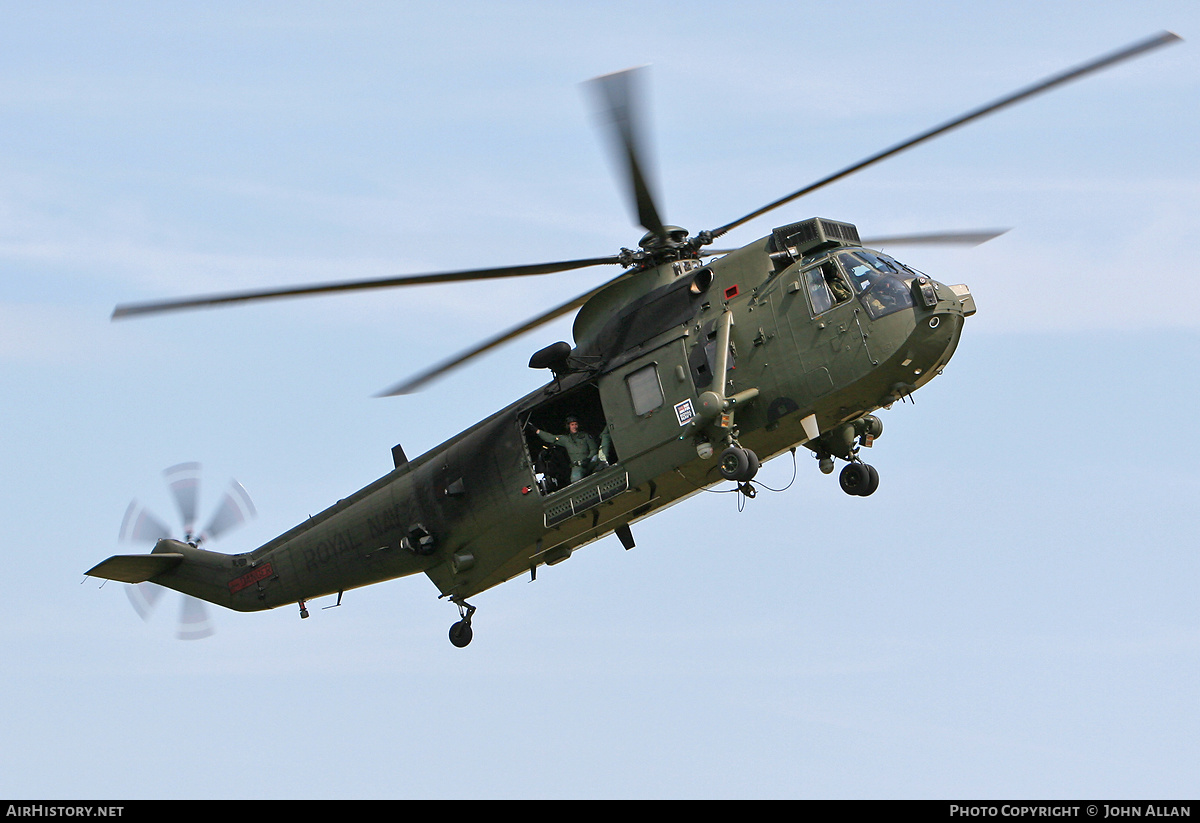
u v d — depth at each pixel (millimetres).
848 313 60125
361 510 77062
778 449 64438
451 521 72562
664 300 65688
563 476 69812
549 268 63344
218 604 83125
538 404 69188
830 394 60469
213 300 55656
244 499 84625
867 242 65500
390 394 59969
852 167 60281
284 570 80250
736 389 62531
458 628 74625
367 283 58219
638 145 59656
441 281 60219
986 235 65688
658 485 65125
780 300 62062
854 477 68438
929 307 59062
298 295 57188
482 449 71500
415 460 76312
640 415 64812
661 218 63688
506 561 71500
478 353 62281
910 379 60625
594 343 67875
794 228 62969
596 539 71125
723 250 70562
